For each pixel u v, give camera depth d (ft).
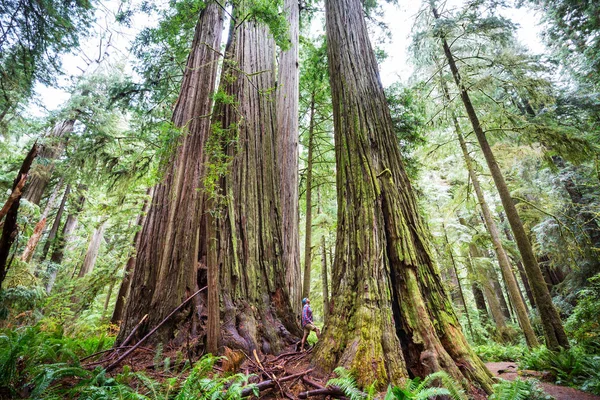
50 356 10.93
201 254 15.85
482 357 21.20
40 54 23.79
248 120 20.61
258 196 19.08
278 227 19.93
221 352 11.66
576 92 35.01
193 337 13.03
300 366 10.82
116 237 34.37
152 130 27.27
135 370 11.10
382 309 10.12
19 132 33.50
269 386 9.04
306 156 48.29
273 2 17.63
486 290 41.29
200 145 18.31
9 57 23.44
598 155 20.58
